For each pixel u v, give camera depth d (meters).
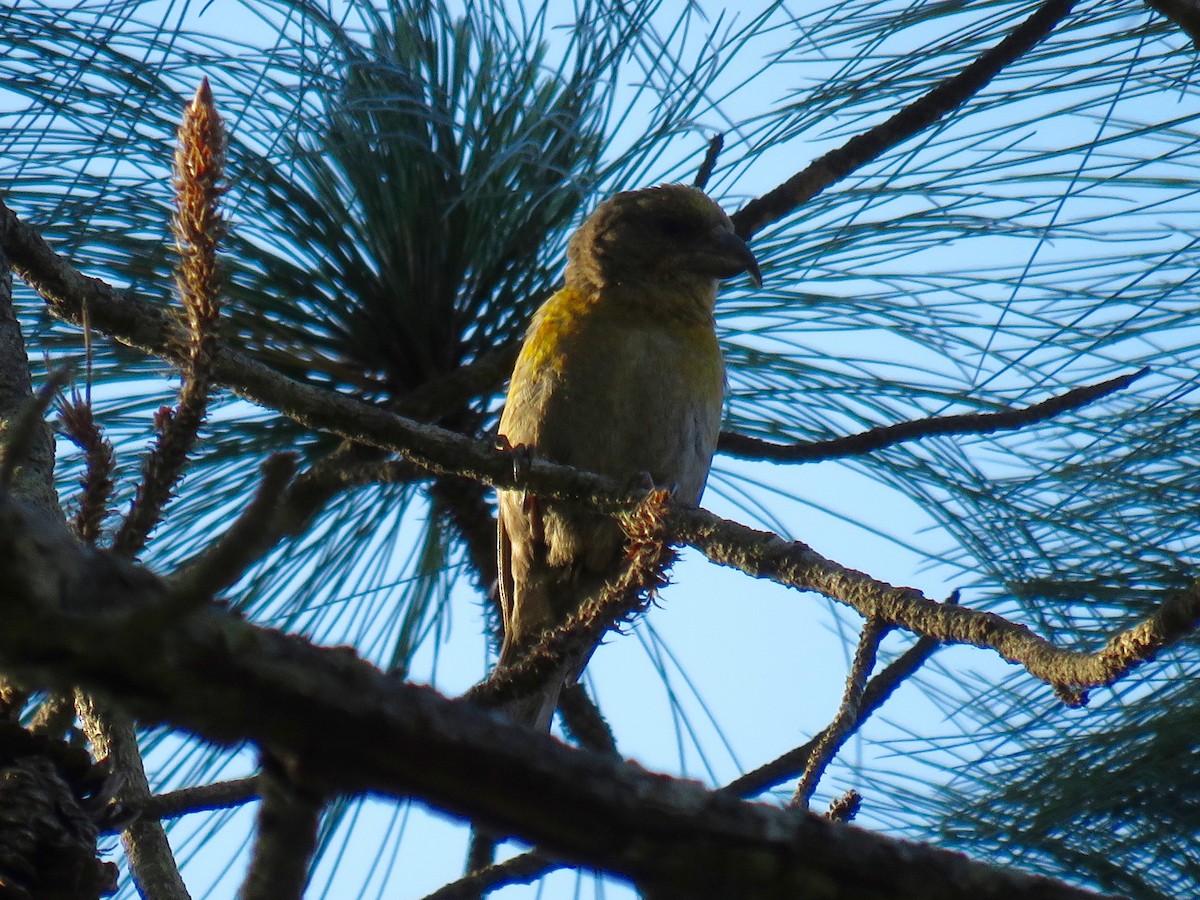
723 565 5.90
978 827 6.10
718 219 9.85
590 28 8.42
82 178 7.74
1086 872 5.84
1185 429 6.91
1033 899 2.70
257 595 8.64
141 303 6.55
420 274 8.46
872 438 7.90
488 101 8.46
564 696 8.19
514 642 9.44
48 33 7.53
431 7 8.41
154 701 2.18
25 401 5.18
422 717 2.36
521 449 6.81
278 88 7.93
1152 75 7.32
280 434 8.55
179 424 4.75
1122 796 5.87
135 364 8.16
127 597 2.15
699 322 9.67
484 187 8.34
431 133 8.33
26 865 3.79
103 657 2.09
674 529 6.02
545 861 5.57
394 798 2.49
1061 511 7.08
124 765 4.90
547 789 2.45
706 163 8.38
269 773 2.38
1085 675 4.36
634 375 9.40
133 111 7.69
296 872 2.34
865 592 5.36
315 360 8.49
